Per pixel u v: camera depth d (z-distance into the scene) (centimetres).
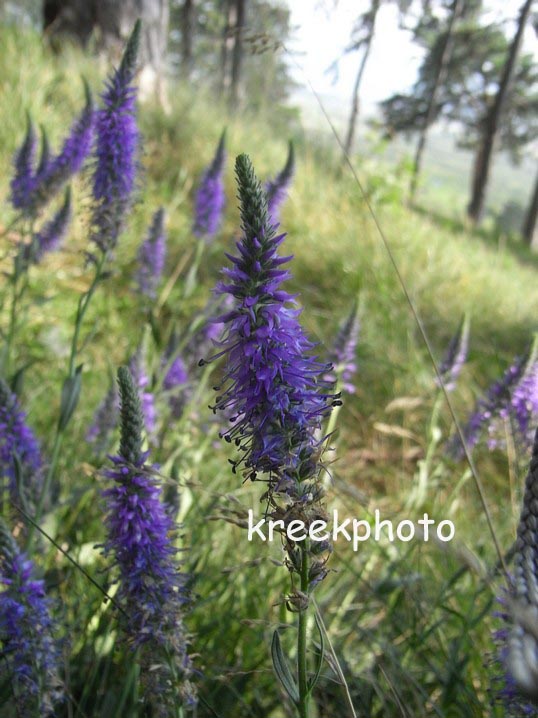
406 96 2480
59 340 501
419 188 1366
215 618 272
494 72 2389
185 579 184
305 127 1023
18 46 915
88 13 1060
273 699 265
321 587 316
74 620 251
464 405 520
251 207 144
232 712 253
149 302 514
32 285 543
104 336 541
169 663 177
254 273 143
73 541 290
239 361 144
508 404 330
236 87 1542
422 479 349
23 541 258
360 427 526
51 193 372
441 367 360
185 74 1348
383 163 1094
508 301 808
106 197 285
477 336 677
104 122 282
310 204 841
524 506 135
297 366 142
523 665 105
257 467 146
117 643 182
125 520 174
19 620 176
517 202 3312
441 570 332
